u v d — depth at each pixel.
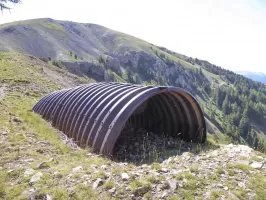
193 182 6.03
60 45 180.88
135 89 11.03
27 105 17.75
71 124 11.53
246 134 130.50
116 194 5.47
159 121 14.45
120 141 11.96
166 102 13.25
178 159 8.43
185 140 13.30
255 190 5.91
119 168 7.09
